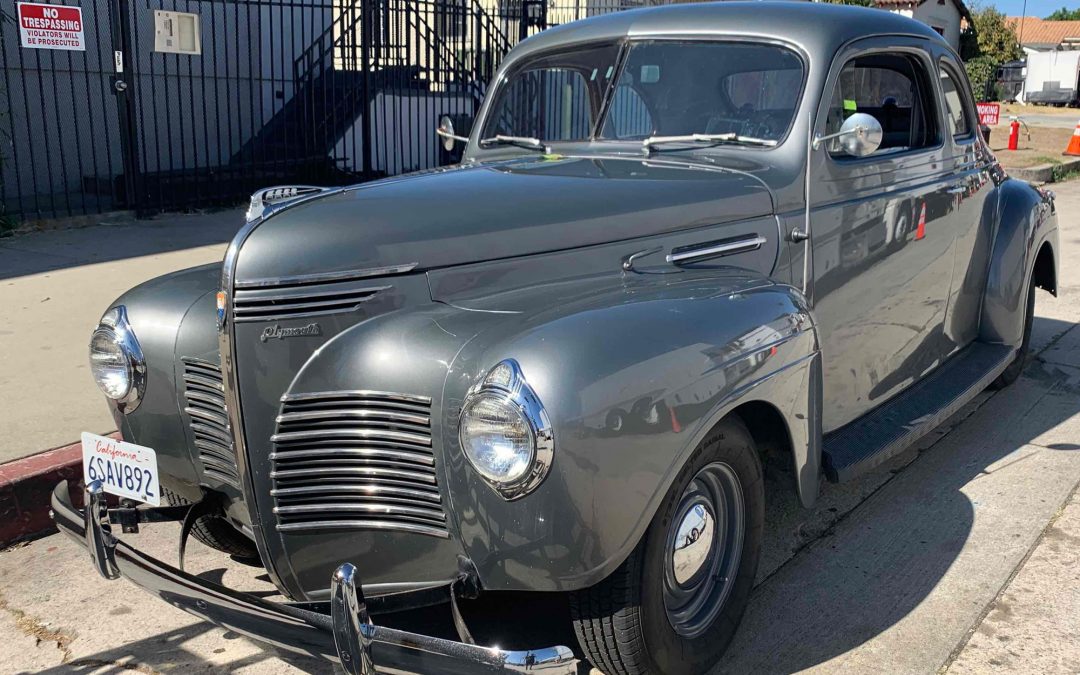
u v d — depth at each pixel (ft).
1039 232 16.40
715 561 9.09
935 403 13.21
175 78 36.96
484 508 7.23
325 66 42.22
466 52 45.47
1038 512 12.80
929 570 11.29
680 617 8.76
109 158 30.42
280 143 38.11
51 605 10.66
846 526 12.44
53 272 22.66
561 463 6.98
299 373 7.95
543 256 8.86
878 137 10.67
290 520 8.05
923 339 13.87
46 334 18.04
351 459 7.82
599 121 12.42
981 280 15.56
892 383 13.24
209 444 9.12
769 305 8.90
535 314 7.92
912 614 10.36
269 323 7.84
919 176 13.16
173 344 9.23
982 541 12.00
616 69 12.40
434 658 6.84
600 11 46.73
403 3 42.75
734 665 9.42
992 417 16.37
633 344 7.53
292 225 8.03
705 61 11.81
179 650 9.80
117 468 8.95
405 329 7.88
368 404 7.76
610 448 7.16
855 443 11.55
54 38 28.04
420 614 10.14
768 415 9.37
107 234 27.48
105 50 34.47
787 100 11.19
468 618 10.07
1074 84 141.79
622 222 9.36
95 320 18.89
